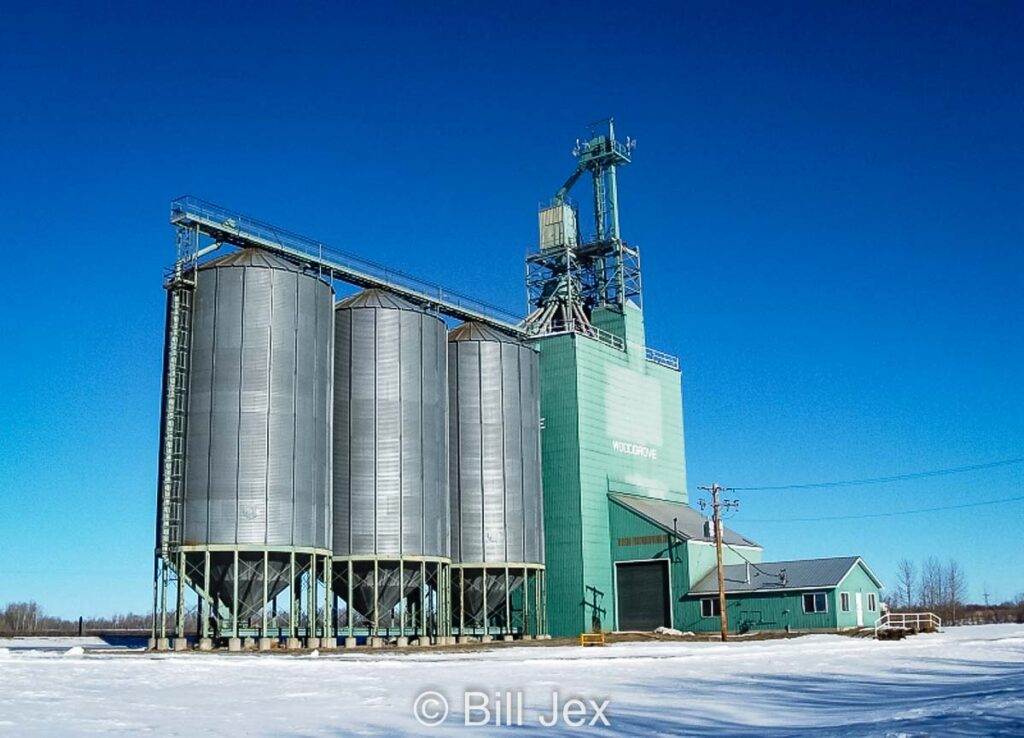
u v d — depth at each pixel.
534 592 87.88
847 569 88.31
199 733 25.48
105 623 197.25
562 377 91.56
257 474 65.94
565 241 101.56
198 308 68.31
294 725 27.33
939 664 50.19
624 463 95.19
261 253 70.81
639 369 100.38
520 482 85.44
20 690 35.12
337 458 74.69
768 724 27.50
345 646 70.06
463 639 80.19
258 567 65.94
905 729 22.94
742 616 87.81
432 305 85.56
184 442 66.62
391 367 76.38
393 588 74.12
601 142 104.25
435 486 77.25
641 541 90.56
